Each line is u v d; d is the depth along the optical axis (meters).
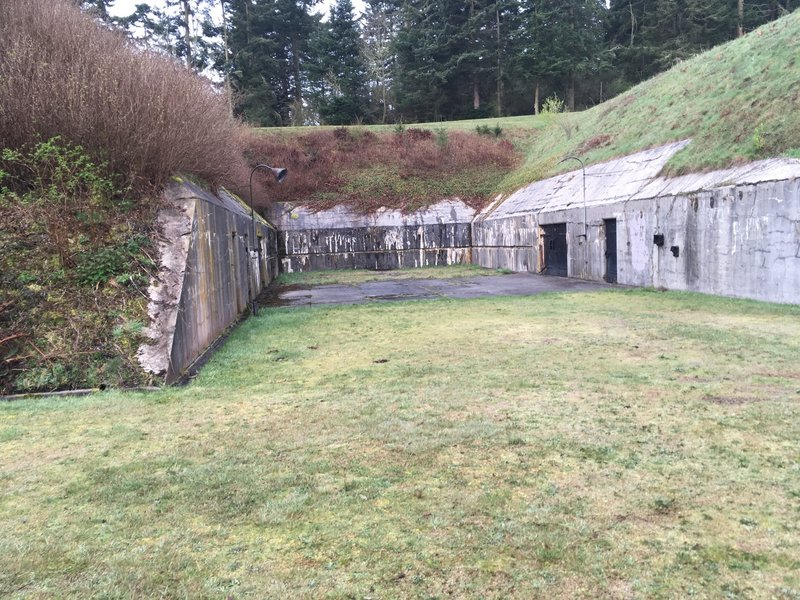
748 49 18.02
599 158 20.50
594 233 17.53
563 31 42.31
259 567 2.74
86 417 5.39
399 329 10.20
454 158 31.53
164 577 2.67
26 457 4.34
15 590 2.58
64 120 8.48
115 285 7.49
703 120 15.87
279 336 9.93
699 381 5.88
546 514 3.16
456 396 5.62
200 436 4.73
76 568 2.77
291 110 46.50
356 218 28.34
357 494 3.49
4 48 9.03
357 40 49.56
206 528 3.14
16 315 7.03
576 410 5.02
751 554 2.72
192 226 8.40
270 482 3.71
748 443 4.11
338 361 7.68
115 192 8.43
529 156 31.62
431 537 2.96
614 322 9.94
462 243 28.80
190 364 7.78
